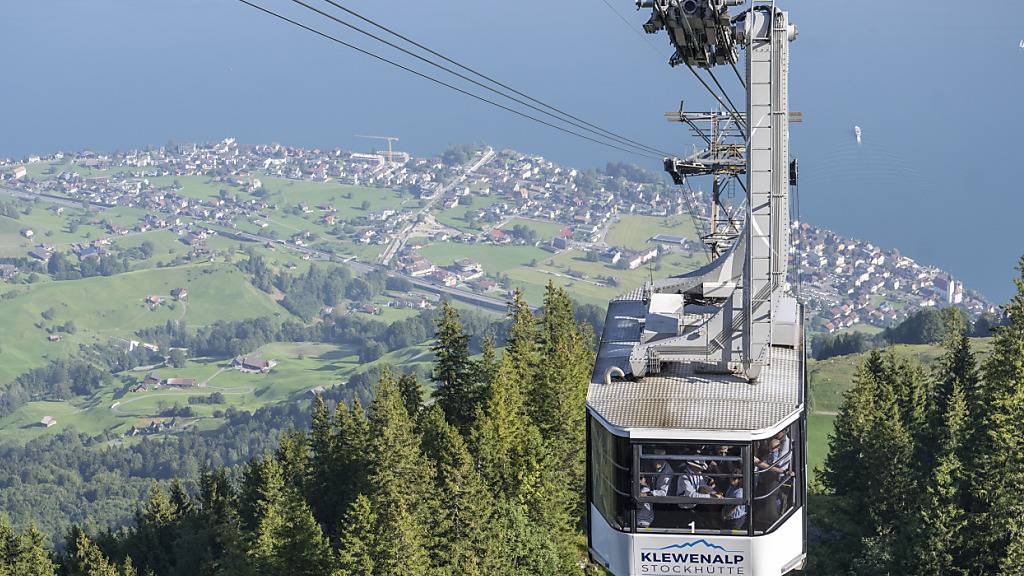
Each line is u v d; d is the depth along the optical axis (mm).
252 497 109375
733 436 20672
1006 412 74375
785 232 22656
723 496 20938
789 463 21312
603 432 21484
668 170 51156
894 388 94000
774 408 21250
